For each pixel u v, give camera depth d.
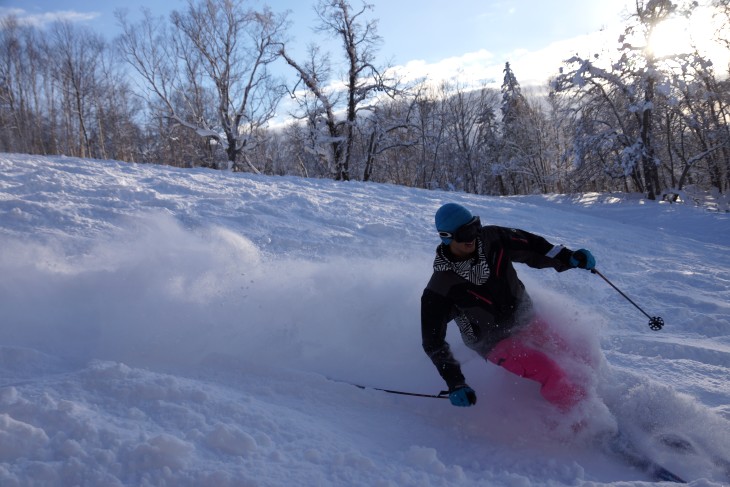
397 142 32.12
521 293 3.58
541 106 47.12
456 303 3.46
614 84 24.75
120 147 38.19
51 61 36.78
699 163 28.27
